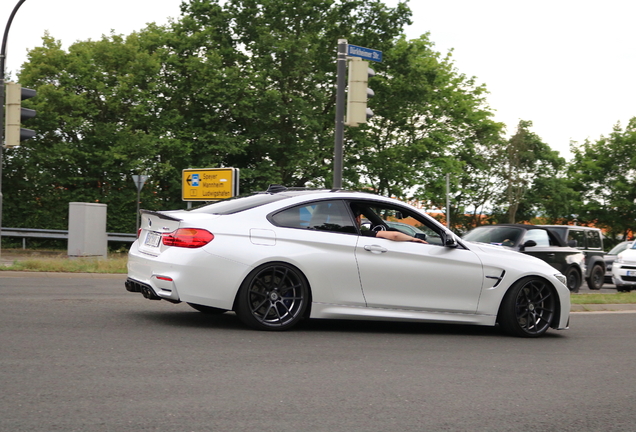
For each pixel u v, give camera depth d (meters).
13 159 34.34
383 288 7.51
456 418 4.21
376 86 37.34
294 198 7.49
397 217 7.95
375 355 6.18
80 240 19.05
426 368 5.72
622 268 20.05
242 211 7.27
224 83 34.44
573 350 7.13
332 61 36.03
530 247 15.42
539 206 60.75
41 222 35.03
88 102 34.59
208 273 6.92
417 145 39.22
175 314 8.09
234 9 36.31
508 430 4.02
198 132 35.59
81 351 5.63
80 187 35.88
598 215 57.00
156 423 3.81
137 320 7.44
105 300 9.23
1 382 4.55
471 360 6.21
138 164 33.88
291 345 6.43
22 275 13.43
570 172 59.72
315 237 7.32
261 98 33.81
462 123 44.12
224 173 27.03
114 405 4.13
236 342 6.41
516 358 6.45
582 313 10.98
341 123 13.77
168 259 6.95
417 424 4.04
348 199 7.67
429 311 7.71
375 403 4.48
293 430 3.80
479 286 7.88
